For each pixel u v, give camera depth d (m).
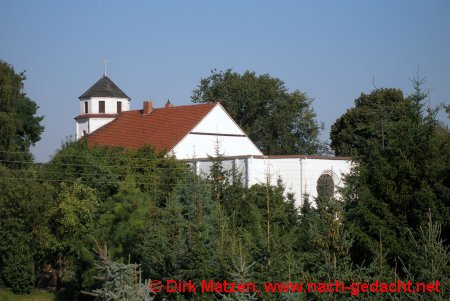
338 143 100.62
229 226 32.25
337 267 19.02
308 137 119.75
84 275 39.69
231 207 37.34
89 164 59.34
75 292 44.16
